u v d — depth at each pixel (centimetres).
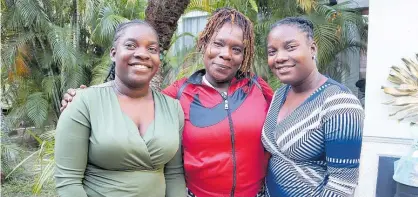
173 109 170
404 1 295
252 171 183
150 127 159
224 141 178
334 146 150
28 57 776
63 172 151
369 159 308
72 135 150
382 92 303
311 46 166
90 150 153
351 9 564
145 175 156
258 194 188
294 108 167
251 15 560
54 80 768
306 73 163
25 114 752
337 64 559
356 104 152
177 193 175
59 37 717
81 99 155
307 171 161
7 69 726
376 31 303
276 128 171
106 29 681
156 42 166
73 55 726
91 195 155
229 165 178
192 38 631
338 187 150
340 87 158
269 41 170
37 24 725
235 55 185
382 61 302
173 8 271
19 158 582
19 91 786
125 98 163
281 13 554
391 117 301
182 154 184
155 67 165
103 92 161
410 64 294
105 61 695
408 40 296
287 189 166
